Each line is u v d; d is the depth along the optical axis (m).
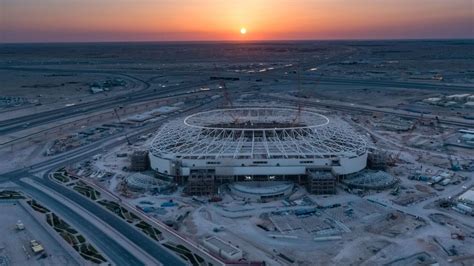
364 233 104.75
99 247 99.44
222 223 112.69
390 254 94.12
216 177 140.50
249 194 130.12
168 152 149.88
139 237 104.38
